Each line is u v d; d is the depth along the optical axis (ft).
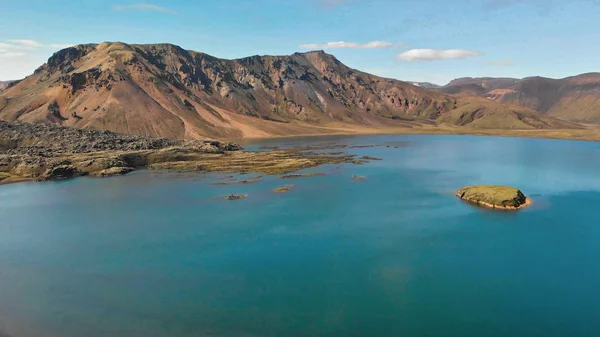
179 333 163.12
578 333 160.66
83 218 326.24
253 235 276.00
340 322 169.78
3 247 262.26
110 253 248.11
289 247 252.83
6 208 362.12
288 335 161.38
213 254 243.40
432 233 278.05
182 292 196.85
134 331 164.86
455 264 225.76
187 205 361.51
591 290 194.70
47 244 266.57
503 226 293.23
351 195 392.88
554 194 395.14
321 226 294.25
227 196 391.24
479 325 166.61
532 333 160.97
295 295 192.34
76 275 217.97
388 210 337.11
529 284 201.36
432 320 170.50
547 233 277.03
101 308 183.42
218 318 173.58
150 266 227.61
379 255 239.09
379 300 186.80
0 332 165.78
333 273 215.31
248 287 201.05
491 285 200.44
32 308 184.44
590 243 257.14
